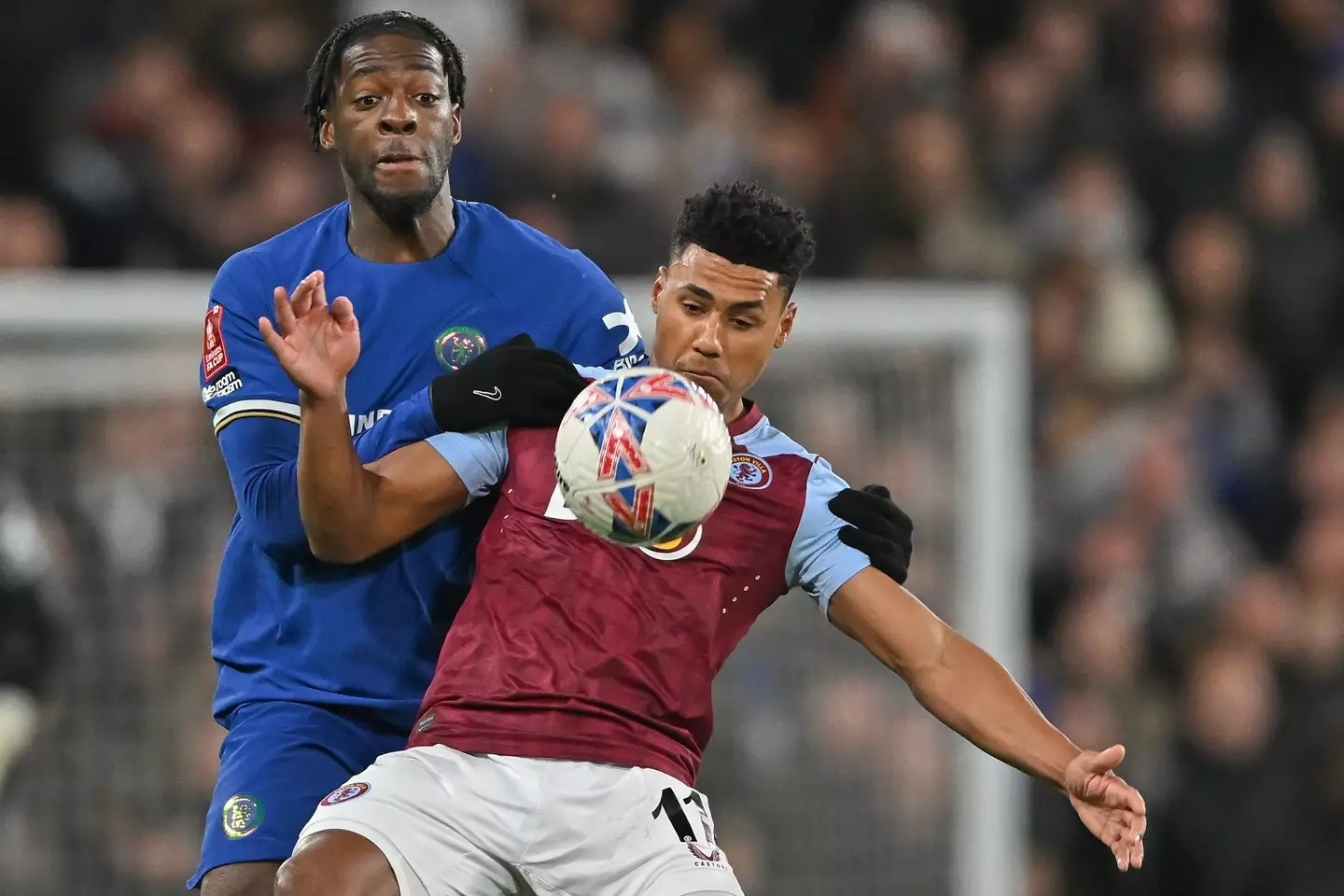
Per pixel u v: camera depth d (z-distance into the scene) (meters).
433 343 14.16
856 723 23.50
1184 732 28.78
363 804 12.40
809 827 23.31
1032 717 12.92
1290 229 36.91
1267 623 29.61
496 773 12.51
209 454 22.47
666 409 11.80
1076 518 30.16
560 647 12.72
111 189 28.45
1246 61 39.50
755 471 13.48
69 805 21.88
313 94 14.45
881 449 23.75
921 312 23.75
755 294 12.83
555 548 12.98
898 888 23.50
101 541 22.12
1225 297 35.59
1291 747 29.05
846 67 35.41
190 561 22.34
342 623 13.92
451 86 14.41
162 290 21.95
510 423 13.45
